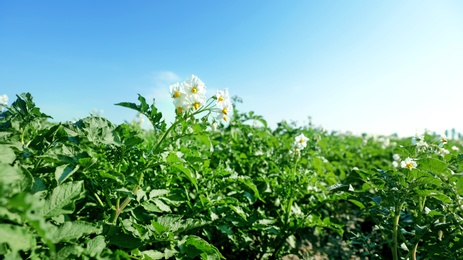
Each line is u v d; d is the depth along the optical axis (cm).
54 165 37
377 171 50
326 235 86
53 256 25
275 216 74
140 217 41
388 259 66
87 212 41
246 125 92
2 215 22
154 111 39
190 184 58
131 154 42
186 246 37
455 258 42
